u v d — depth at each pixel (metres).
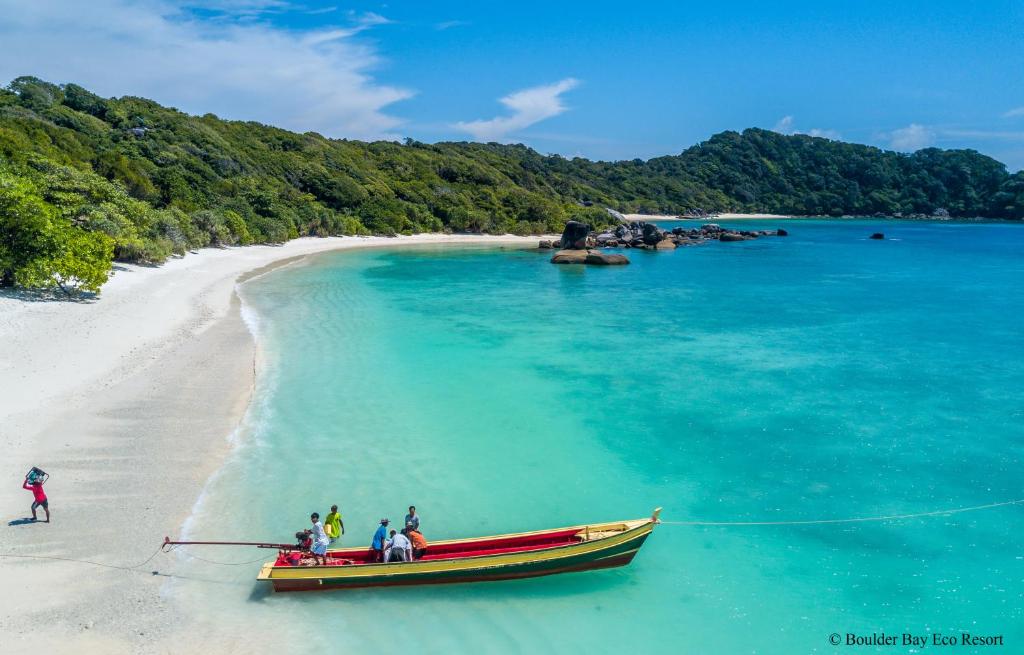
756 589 14.30
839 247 107.00
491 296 51.06
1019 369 30.64
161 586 13.42
